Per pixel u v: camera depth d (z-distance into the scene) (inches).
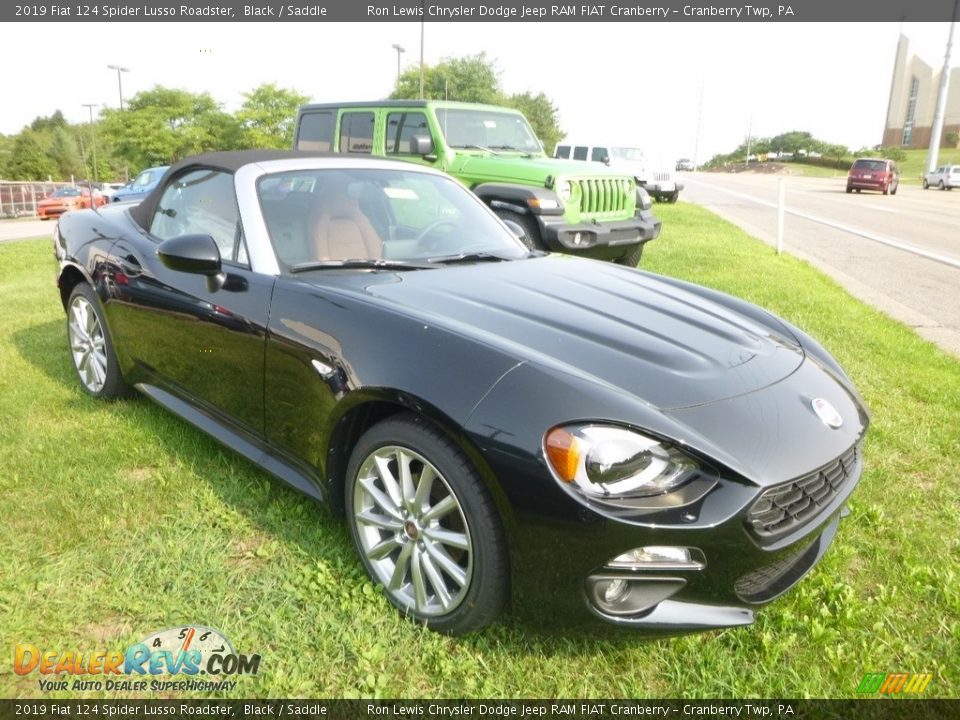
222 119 2044.8
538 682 83.7
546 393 79.6
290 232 119.4
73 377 175.9
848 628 92.4
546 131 1925.4
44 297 266.5
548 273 125.5
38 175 3476.9
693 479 77.5
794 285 292.0
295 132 402.0
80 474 124.7
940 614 95.3
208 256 110.1
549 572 78.7
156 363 136.3
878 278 351.3
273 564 101.8
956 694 82.4
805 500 85.3
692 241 437.7
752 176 2689.5
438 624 89.8
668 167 865.5
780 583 87.5
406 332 91.4
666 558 77.7
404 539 92.5
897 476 131.0
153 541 105.4
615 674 85.4
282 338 103.5
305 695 80.9
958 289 326.6
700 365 92.0
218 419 124.6
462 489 83.0
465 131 340.8
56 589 95.7
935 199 1155.9
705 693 82.4
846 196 1189.7
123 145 2009.1
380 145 354.3
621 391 82.0
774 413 86.7
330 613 92.4
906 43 3693.4
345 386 93.0
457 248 135.6
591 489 75.7
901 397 169.0
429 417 83.8
